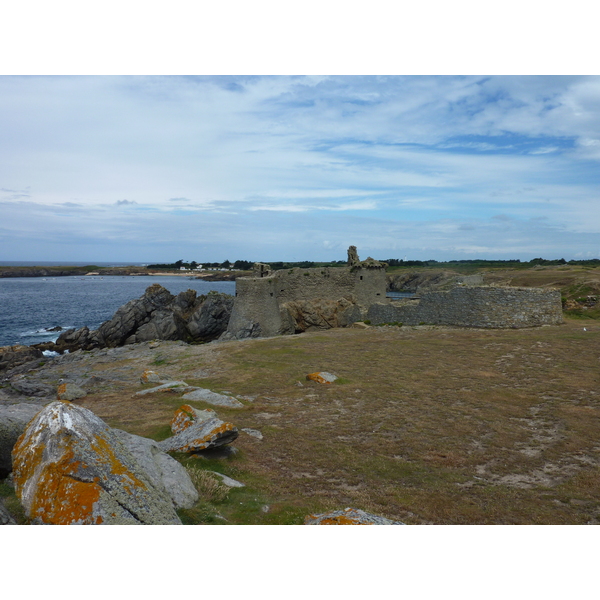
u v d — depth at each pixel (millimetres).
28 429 7570
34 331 80812
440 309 42281
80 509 6574
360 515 8344
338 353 32344
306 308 54000
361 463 13625
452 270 154125
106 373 31594
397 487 12023
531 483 12359
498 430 16422
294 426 17172
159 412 18625
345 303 54844
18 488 7047
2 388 29062
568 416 17422
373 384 23453
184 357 35406
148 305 66750
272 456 14102
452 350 30656
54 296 155125
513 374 23828
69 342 61969
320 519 8281
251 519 9289
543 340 30750
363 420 17812
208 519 8727
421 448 14859
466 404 19578
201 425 14039
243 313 50531
